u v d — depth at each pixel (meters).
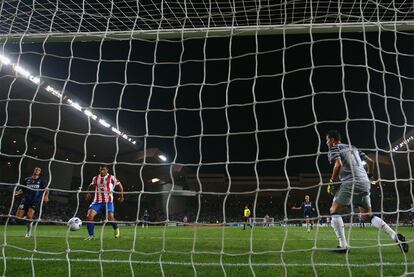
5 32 5.99
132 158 43.12
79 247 6.27
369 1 4.88
